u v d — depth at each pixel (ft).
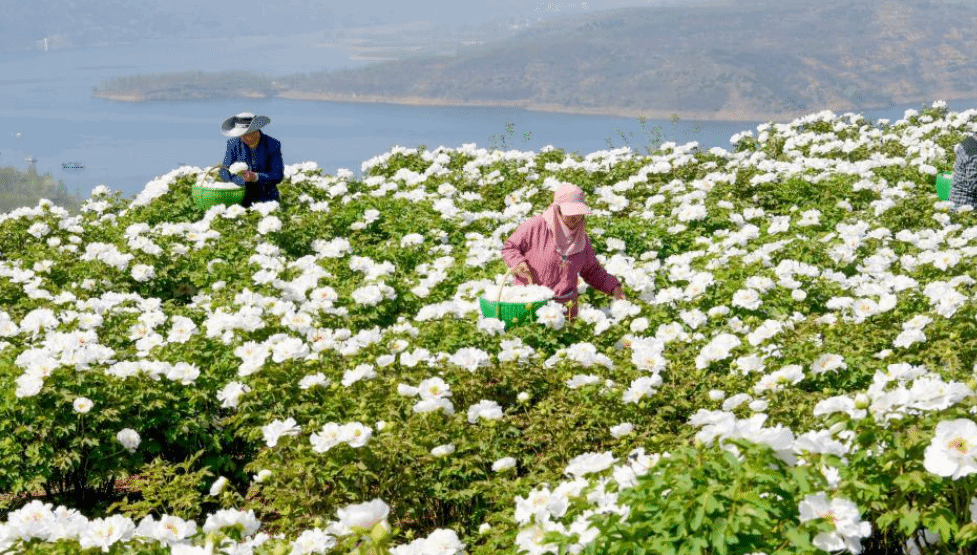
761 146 59.98
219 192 43.42
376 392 22.40
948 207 41.57
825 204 43.57
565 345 26.40
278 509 18.86
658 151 55.06
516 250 28.73
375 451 19.22
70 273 35.88
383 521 12.42
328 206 46.19
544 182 48.08
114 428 22.22
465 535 18.85
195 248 37.93
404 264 36.81
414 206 43.86
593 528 12.73
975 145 41.55
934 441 12.51
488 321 26.08
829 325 26.02
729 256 33.22
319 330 26.11
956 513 13.48
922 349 24.40
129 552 14.87
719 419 14.20
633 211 44.47
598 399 21.83
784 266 30.83
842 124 61.82
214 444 22.54
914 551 15.24
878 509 13.82
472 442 19.92
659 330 25.95
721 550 11.44
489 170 53.16
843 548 11.85
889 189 44.96
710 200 43.70
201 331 27.27
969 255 33.19
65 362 22.72
